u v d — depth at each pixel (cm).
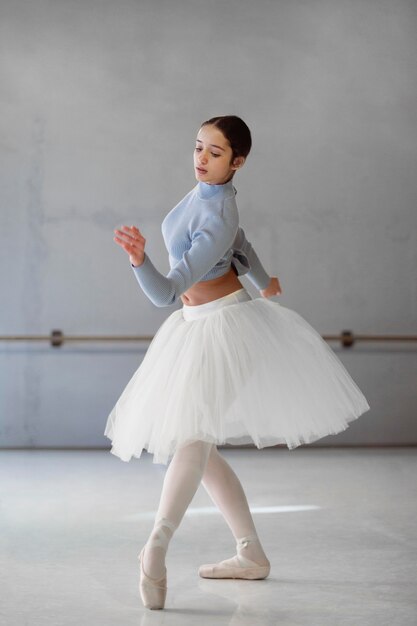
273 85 788
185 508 290
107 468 649
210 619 270
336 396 313
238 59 787
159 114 785
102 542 386
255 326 309
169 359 304
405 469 638
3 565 342
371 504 485
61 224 782
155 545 283
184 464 292
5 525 425
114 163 784
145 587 281
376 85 790
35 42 783
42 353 780
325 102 788
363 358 788
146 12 787
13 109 782
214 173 307
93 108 784
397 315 791
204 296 314
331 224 790
